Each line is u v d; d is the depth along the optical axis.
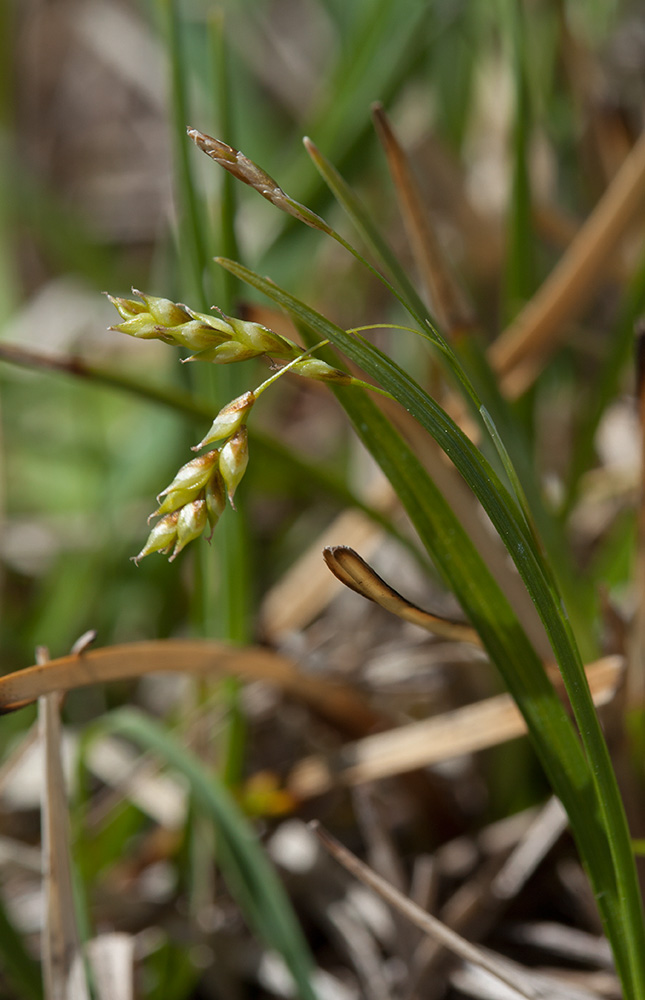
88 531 0.26
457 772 0.20
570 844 0.18
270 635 0.21
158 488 0.24
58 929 0.14
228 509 0.17
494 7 0.25
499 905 0.17
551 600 0.12
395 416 0.15
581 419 0.23
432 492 0.13
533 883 0.18
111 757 0.21
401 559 0.23
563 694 0.15
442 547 0.13
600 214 0.19
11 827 0.21
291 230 0.23
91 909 0.17
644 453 0.15
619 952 0.13
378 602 0.12
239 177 0.11
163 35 0.17
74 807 0.19
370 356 0.11
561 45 0.24
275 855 0.19
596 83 0.24
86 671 0.14
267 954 0.18
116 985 0.16
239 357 0.11
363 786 0.18
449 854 0.19
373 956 0.17
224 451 0.11
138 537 0.25
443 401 0.20
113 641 0.24
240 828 0.15
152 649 0.15
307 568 0.21
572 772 0.13
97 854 0.18
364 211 0.14
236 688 0.18
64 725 0.23
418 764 0.17
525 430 0.20
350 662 0.22
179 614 0.25
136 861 0.19
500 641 0.13
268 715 0.21
